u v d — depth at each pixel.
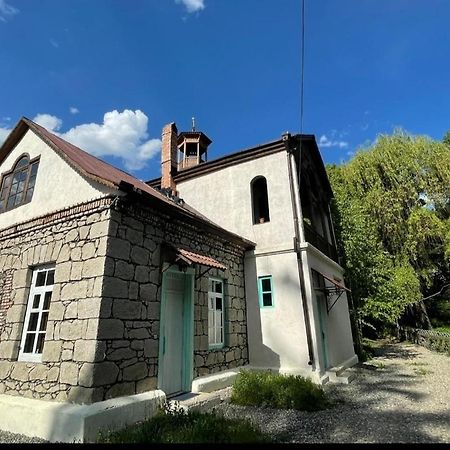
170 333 6.37
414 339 17.97
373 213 19.53
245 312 9.26
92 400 4.31
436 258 19.88
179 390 6.27
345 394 6.89
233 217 10.62
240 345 8.62
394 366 10.85
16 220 7.10
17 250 6.65
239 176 10.99
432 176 19.61
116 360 4.82
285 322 8.65
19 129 8.00
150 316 5.68
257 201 11.38
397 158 20.30
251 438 3.82
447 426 4.63
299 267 8.91
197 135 14.37
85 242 5.42
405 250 18.55
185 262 6.13
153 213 6.21
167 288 6.55
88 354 4.56
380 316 15.84
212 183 11.54
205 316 7.36
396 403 6.02
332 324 10.67
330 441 4.13
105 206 5.38
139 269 5.64
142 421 4.70
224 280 8.66
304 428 4.68
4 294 6.43
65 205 6.12
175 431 3.98
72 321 4.99
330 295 11.12
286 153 10.31
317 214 13.02
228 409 5.73
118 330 4.96
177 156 13.15
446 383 7.70
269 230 9.82
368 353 13.70
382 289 14.98
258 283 9.34
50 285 5.85
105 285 4.91
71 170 6.32
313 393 6.07
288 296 8.84
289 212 9.66
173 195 10.70
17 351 5.73
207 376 6.88
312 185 12.35
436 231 18.27
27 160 7.67
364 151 22.06
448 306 20.56
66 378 4.69
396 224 18.88
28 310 5.98
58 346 5.00
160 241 6.34
